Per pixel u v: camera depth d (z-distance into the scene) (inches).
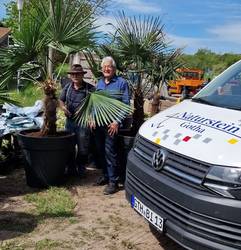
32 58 223.9
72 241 175.3
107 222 194.5
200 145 138.8
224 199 124.2
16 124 269.6
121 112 219.5
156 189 147.0
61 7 224.7
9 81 218.7
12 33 227.6
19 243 171.0
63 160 232.4
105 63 229.6
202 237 128.9
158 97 289.0
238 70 195.3
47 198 218.7
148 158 157.8
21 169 267.1
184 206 133.5
